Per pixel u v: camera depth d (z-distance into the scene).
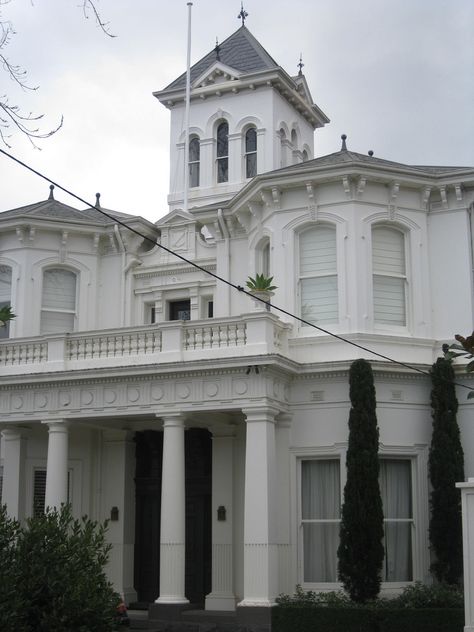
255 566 22.36
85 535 12.87
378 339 24.69
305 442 24.34
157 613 23.09
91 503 27.50
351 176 25.09
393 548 23.86
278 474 24.23
